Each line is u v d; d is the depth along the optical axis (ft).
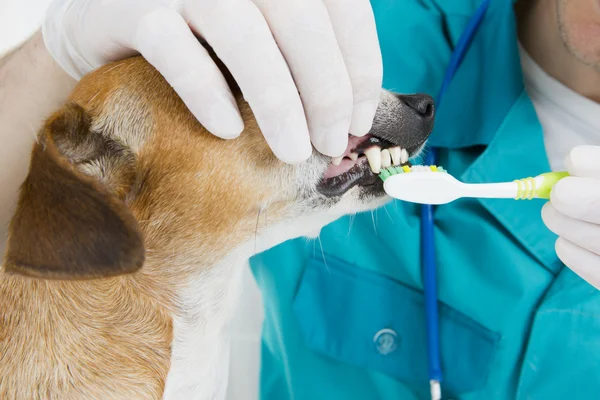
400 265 5.06
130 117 3.53
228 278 4.06
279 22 3.18
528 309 4.55
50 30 4.33
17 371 3.51
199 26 3.23
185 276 3.82
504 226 4.67
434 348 4.64
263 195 3.76
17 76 4.75
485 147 5.09
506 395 4.62
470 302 4.70
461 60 5.43
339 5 3.36
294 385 5.39
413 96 4.16
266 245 4.07
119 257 2.83
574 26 4.63
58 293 3.59
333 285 5.18
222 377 4.58
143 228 3.65
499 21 5.24
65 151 3.36
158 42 3.19
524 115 5.02
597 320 4.34
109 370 3.58
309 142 3.33
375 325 5.06
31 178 2.93
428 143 5.23
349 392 5.24
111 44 3.65
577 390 4.40
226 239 3.82
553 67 5.12
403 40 5.55
